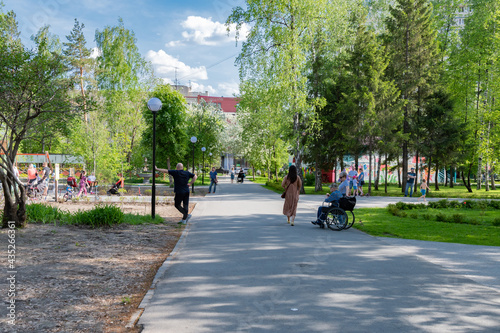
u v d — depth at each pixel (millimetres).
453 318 4023
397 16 29250
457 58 33625
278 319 3969
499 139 31328
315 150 29031
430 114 28922
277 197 22125
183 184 11523
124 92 40281
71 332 3609
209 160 50344
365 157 43812
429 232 10023
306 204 17859
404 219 12820
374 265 6359
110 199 19500
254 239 8750
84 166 25156
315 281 5379
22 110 9000
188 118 47062
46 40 9391
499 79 30406
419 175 39125
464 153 30469
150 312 4164
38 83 8914
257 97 34438
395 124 26203
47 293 4727
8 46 8734
